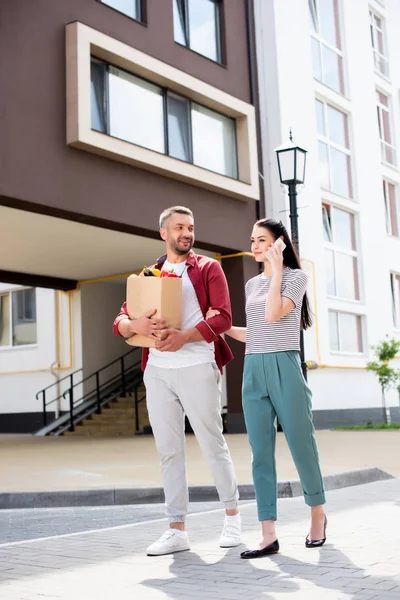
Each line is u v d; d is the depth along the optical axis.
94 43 11.66
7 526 5.39
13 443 13.32
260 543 3.84
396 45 22.52
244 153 15.08
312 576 3.30
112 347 18.47
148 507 6.32
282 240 3.97
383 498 6.10
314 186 17.31
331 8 19.48
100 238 13.67
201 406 4.02
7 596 3.15
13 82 10.62
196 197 13.68
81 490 6.46
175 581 3.32
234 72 15.23
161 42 13.42
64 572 3.61
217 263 4.16
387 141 21.78
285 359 3.91
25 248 14.35
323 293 17.20
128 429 16.22
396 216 21.61
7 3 10.70
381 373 17.14
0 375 18.98
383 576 3.26
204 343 4.07
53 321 18.08
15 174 10.48
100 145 11.48
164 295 3.89
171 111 13.68
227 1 15.35
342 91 19.53
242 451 10.26
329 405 16.98
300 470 3.96
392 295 20.98
